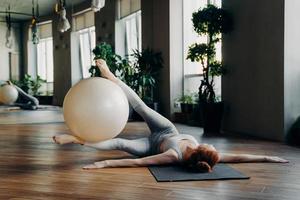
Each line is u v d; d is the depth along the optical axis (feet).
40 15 53.57
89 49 46.83
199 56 21.58
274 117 18.43
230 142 17.66
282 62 17.79
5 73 56.44
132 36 38.60
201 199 8.52
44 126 25.09
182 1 29.84
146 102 29.76
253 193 9.00
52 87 55.36
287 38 17.70
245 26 20.71
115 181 10.22
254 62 19.99
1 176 10.96
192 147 11.47
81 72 49.32
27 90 53.83
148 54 29.40
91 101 10.76
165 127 12.95
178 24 29.81
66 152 15.06
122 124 11.37
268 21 18.74
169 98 29.84
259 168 11.72
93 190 9.32
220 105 21.74
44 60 56.24
